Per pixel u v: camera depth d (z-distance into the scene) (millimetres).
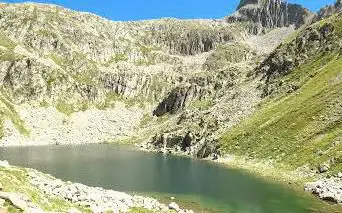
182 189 94062
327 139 116125
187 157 179250
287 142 131750
